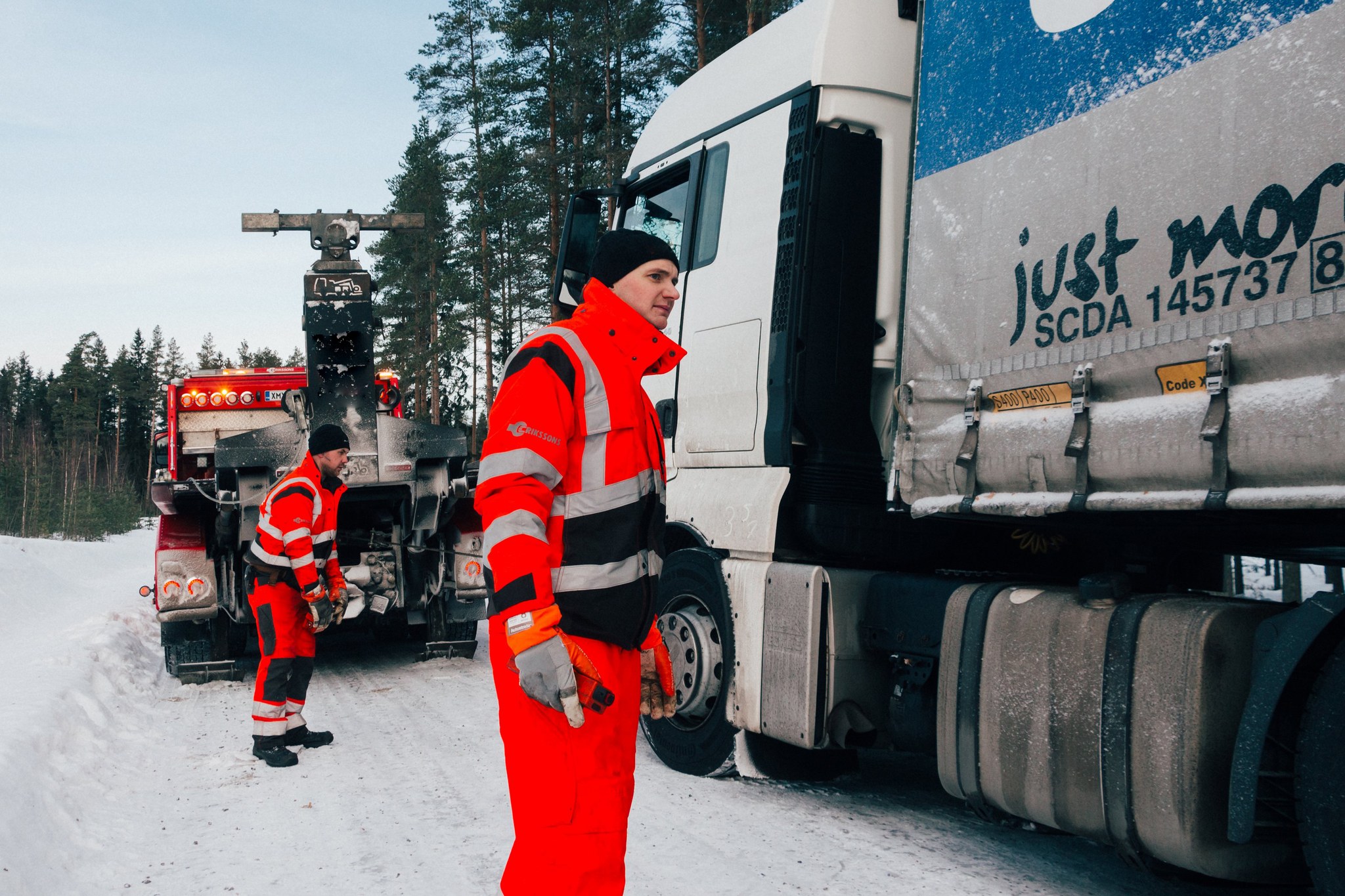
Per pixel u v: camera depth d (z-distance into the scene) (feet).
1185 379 7.83
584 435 6.66
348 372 22.97
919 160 11.30
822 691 12.35
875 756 16.93
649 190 17.28
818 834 12.17
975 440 10.09
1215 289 7.57
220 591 23.91
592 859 6.33
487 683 23.18
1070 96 9.12
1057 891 10.25
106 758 16.21
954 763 10.45
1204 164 7.71
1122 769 8.48
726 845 11.71
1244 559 11.95
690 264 15.64
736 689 13.57
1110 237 8.56
